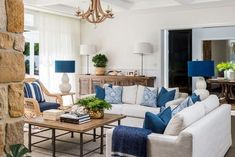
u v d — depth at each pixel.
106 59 8.21
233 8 6.73
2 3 1.32
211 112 3.52
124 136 2.77
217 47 7.78
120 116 4.30
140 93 5.77
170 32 8.23
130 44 8.04
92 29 8.59
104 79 7.74
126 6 7.00
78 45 8.68
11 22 1.36
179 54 8.20
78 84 8.23
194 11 7.18
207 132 2.95
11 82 1.38
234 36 7.30
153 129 2.87
